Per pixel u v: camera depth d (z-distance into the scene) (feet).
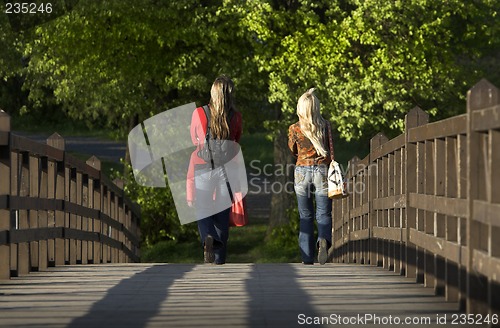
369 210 95.81
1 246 70.64
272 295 59.16
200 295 59.36
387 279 70.59
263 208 273.95
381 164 90.99
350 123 161.27
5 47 176.96
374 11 155.74
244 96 179.11
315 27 161.58
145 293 60.95
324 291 61.57
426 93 162.50
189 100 184.55
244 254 201.67
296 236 195.93
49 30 164.35
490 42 171.53
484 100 46.39
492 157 43.01
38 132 458.50
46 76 185.26
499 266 41.57
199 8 164.04
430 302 55.31
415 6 158.51
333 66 159.02
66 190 95.35
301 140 82.58
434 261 60.49
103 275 76.59
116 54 170.19
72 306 53.88
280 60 161.48
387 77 162.61
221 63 169.89
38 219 84.12
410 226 70.03
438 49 164.45
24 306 54.03
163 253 196.34
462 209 49.47
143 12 163.12
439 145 57.93
